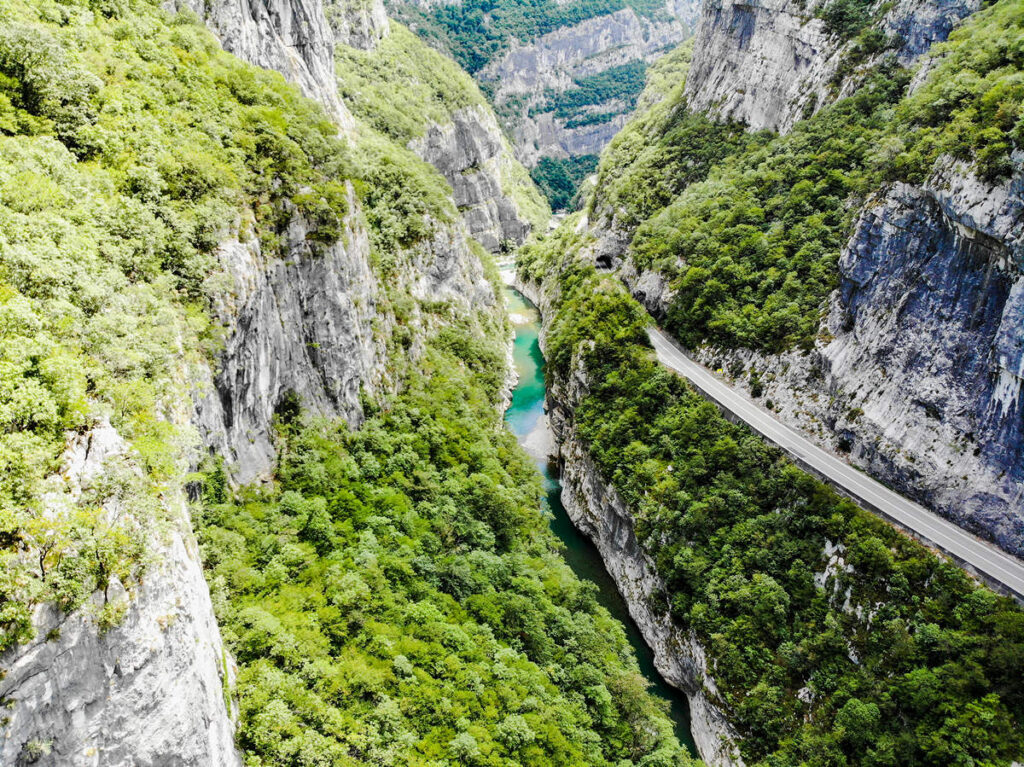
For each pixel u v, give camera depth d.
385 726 36.03
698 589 55.16
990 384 47.97
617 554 67.12
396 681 39.38
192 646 24.16
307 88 81.44
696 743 52.41
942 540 48.25
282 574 41.09
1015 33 54.47
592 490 73.56
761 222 79.81
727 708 49.66
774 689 47.75
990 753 38.25
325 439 54.22
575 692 47.19
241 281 43.91
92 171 35.38
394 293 76.50
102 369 25.42
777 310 70.00
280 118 56.12
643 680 50.38
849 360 59.97
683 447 65.75
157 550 23.39
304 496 49.53
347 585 42.94
